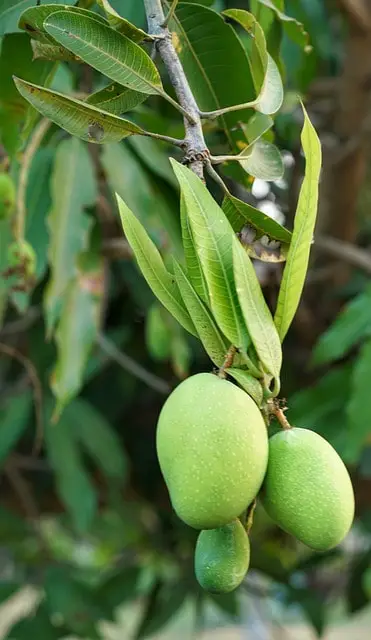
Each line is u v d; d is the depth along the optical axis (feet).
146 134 2.39
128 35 2.46
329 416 5.29
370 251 7.47
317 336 6.87
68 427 6.39
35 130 3.92
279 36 3.52
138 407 7.48
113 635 11.28
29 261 4.05
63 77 4.22
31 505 7.19
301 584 8.21
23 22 2.61
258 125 2.99
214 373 2.34
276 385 2.27
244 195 5.84
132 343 7.16
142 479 7.61
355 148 6.45
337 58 7.22
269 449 2.34
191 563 8.02
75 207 4.50
